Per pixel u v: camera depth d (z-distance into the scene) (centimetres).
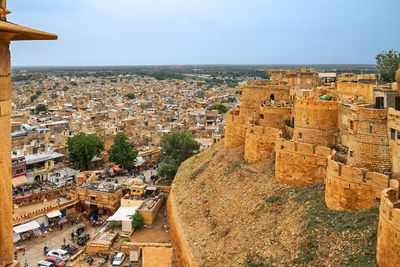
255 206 4006
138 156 10194
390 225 2214
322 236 2877
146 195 7175
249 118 5375
